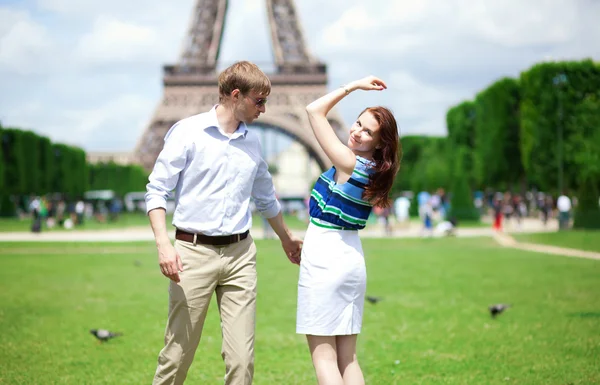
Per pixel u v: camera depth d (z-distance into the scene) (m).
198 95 92.38
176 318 6.16
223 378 8.82
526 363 9.36
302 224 60.19
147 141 90.38
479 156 68.56
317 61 93.62
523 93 58.09
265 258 28.86
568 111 55.91
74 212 67.06
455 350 10.26
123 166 113.19
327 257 5.86
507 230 51.09
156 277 21.12
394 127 5.98
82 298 16.17
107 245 36.88
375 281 19.42
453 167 80.06
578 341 10.72
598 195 47.84
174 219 6.26
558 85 55.56
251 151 6.34
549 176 56.44
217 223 6.12
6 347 10.54
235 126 6.28
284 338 11.40
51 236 46.22
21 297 16.27
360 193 5.88
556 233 43.03
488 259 26.80
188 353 6.23
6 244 37.25
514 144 66.25
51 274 21.91
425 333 11.59
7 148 75.06
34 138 77.94
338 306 5.84
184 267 6.13
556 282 18.75
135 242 39.25
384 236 45.28
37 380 8.57
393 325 12.34
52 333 11.69
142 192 114.44
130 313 13.90
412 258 27.75
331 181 6.02
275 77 92.75
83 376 8.81
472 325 12.27
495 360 9.57
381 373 8.91
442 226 46.31
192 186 6.14
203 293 6.16
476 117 70.19
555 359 9.55
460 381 8.46
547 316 13.11
